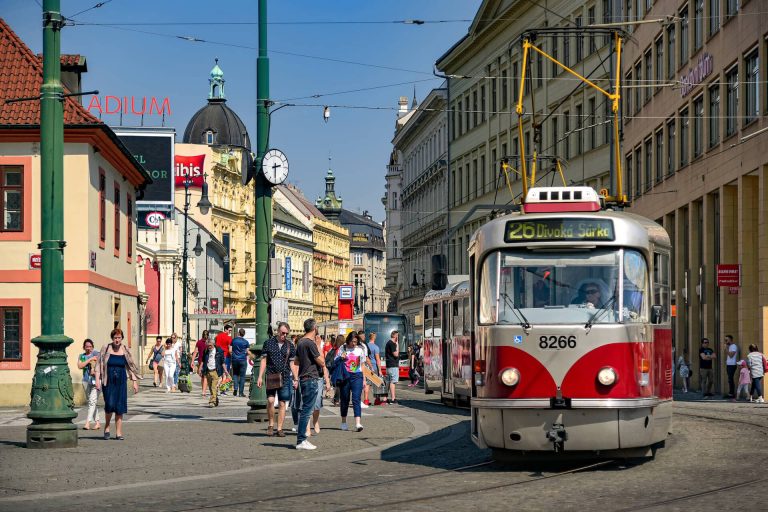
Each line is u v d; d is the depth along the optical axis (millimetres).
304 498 13609
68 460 18500
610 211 16797
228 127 148000
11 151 36062
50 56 20312
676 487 13812
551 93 69062
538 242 16016
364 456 19016
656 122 52188
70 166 36125
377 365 36750
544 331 15539
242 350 43656
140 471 16922
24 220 35938
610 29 25906
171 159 74375
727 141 42094
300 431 20406
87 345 25656
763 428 22531
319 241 196625
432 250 104625
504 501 12977
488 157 82750
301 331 179375
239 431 24844
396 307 138125
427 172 105750
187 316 61438
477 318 16375
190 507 13000
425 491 14055
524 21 74125
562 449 15391
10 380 35625
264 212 27641
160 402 38594
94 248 37281
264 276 27656
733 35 41156
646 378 15648
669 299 17703
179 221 108188
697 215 46844
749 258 40344
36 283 35812
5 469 17219
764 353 37938
